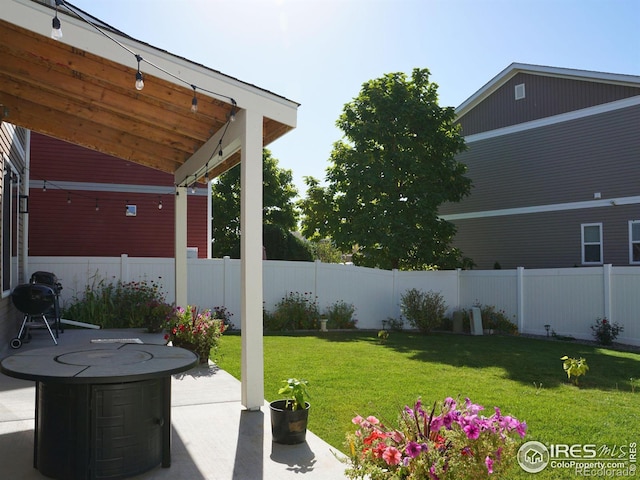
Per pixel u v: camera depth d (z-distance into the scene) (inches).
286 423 159.5
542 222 676.1
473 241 756.0
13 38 195.0
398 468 98.0
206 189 752.3
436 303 548.1
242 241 205.5
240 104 205.9
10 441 158.6
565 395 238.1
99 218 697.6
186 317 296.0
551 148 669.3
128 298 454.9
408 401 217.9
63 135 306.3
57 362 136.1
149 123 281.0
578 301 513.0
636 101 590.6
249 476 135.1
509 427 102.7
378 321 582.6
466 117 771.4
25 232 425.1
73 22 177.2
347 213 687.1
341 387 243.8
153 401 137.1
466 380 269.0
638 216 585.6
